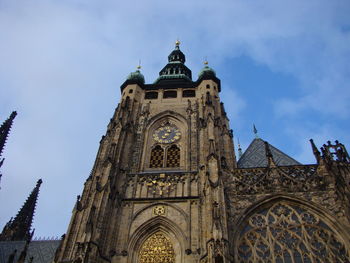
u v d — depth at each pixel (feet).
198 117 297.53
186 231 211.61
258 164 261.03
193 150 267.59
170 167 263.29
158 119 306.14
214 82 332.60
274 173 226.38
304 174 223.71
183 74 392.68
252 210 208.03
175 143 282.97
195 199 228.02
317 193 210.18
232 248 188.96
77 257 179.73
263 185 220.43
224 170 234.38
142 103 326.44
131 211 226.99
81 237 189.37
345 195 196.13
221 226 179.11
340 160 220.23
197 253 198.90
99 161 254.68
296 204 208.85
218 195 200.95
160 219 221.05
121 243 209.46
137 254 206.90
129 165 261.85
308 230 195.62
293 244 190.08
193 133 282.97
